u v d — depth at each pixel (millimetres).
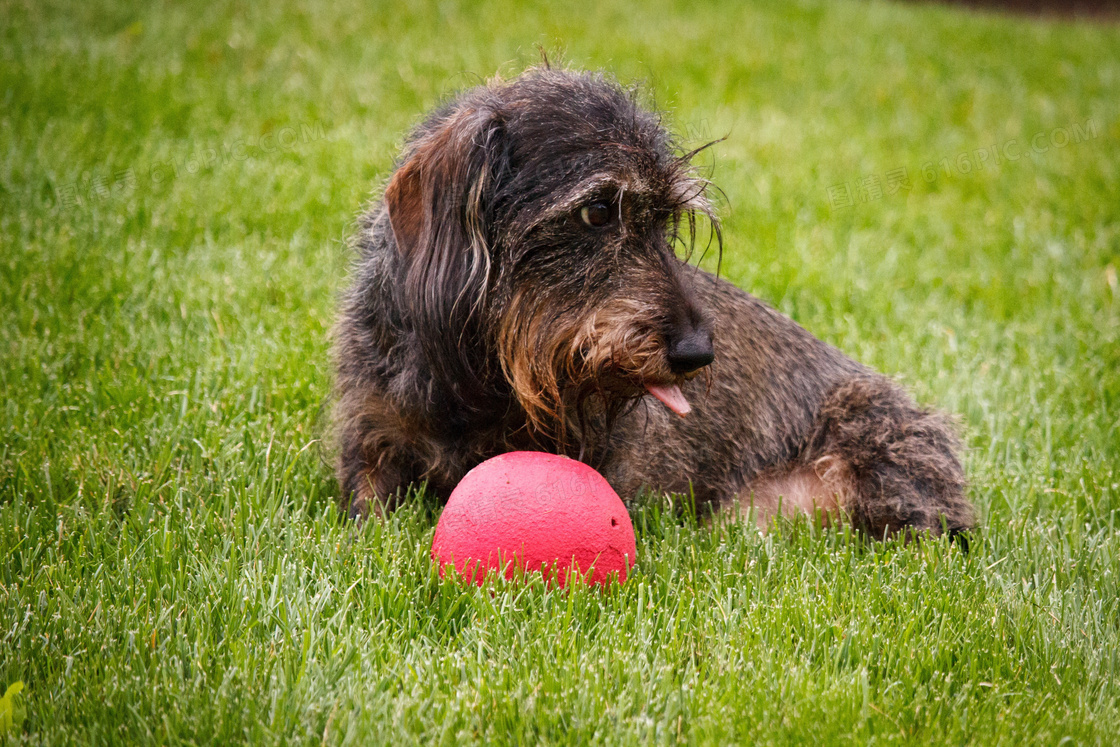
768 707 2582
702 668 2750
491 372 3186
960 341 5668
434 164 3062
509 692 2576
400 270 3199
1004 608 3203
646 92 3633
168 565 3080
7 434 3869
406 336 3242
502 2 12008
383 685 2611
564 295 3025
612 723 2514
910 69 11664
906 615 3100
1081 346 5551
